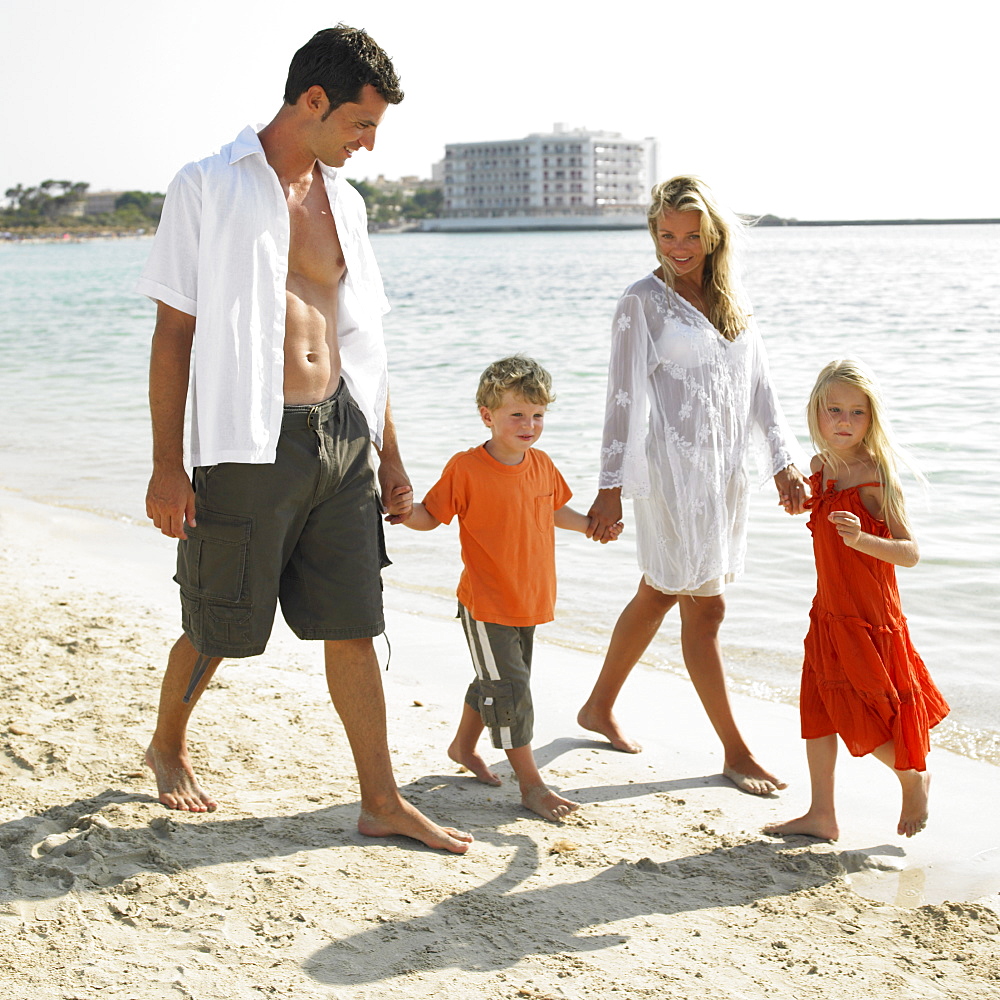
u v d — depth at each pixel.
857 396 3.32
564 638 5.41
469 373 14.52
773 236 124.06
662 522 3.86
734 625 5.43
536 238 141.25
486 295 31.73
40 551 6.97
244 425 3.03
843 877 3.07
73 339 21.92
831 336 17.44
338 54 3.05
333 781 3.65
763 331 18.53
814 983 2.51
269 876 2.94
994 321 19.06
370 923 2.72
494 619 3.57
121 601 5.84
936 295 25.98
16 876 2.88
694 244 3.85
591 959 2.59
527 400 3.51
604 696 4.14
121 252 123.69
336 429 3.20
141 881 2.85
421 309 26.58
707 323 3.89
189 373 3.14
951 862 3.21
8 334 23.06
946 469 8.12
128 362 17.80
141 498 8.53
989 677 4.70
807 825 3.37
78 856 2.97
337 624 3.21
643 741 4.21
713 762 4.01
